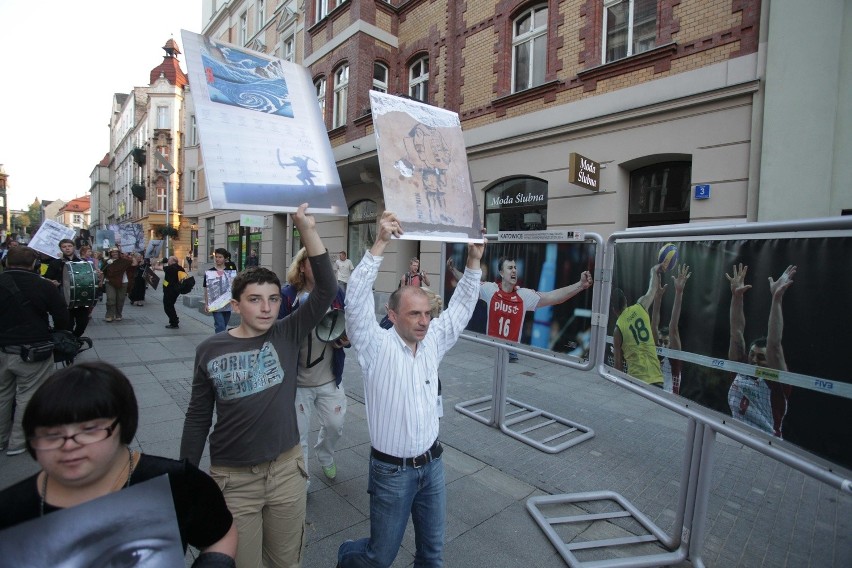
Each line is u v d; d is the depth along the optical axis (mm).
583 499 3123
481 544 2645
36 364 3549
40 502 995
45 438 934
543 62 8383
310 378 2867
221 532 1209
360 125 11398
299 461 1885
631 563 2455
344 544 2025
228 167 1734
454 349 8055
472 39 9484
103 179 77375
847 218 1714
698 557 2480
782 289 1964
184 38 1772
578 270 3748
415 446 1846
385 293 11742
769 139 5457
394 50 11664
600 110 7191
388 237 1983
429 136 2299
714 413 2297
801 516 3055
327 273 1893
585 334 3686
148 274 15875
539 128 8086
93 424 955
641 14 6953
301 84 2043
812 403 1835
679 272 2553
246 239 18844
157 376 5672
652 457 3867
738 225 2158
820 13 5121
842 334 1741
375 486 1855
